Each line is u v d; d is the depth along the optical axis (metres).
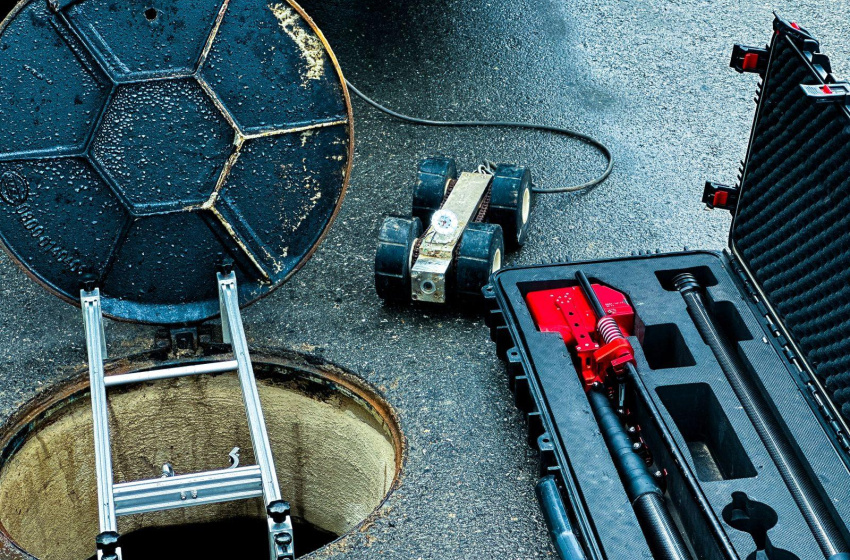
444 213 4.09
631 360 3.39
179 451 4.21
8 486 3.67
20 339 4.03
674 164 5.21
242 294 3.77
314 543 4.54
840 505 2.96
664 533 2.93
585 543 2.91
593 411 3.36
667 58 6.15
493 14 6.52
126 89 3.28
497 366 3.93
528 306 3.71
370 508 4.07
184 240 3.60
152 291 3.70
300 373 3.98
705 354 3.49
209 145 3.44
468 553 3.21
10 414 3.71
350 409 3.97
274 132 3.46
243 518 4.54
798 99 3.28
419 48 6.15
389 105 5.62
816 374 3.34
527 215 4.59
